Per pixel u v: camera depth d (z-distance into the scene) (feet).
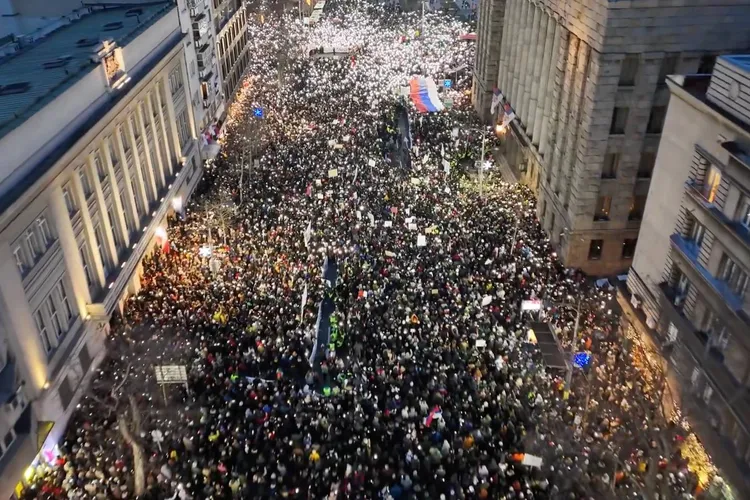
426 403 111.24
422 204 182.19
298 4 447.01
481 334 127.54
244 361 123.24
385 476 98.37
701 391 106.32
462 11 436.76
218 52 255.29
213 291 142.41
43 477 101.65
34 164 112.27
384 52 340.18
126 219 155.12
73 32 176.35
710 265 106.32
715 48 140.36
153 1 207.82
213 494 95.66
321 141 227.81
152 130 175.11
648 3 135.03
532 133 202.08
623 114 148.56
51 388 110.83
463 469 99.45
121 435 106.42
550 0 177.47
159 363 121.29
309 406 111.45
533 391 113.80
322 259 155.22
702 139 110.63
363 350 124.88
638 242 137.49
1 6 205.57
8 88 127.85
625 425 106.11
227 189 193.67
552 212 175.52
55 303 118.11
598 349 127.03
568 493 94.22
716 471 99.04
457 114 267.39
